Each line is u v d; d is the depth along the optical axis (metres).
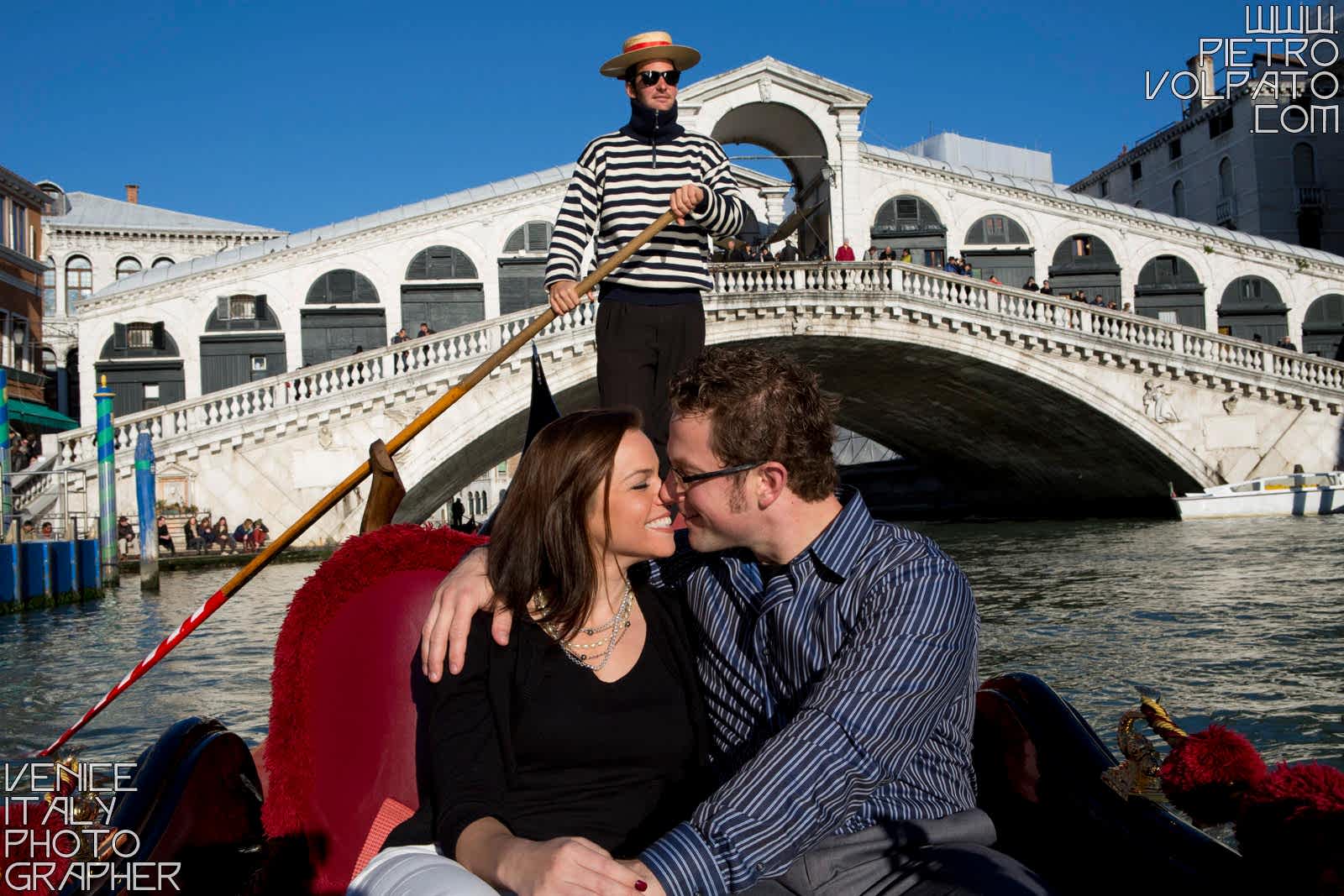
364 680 1.92
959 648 1.68
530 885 1.46
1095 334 24.48
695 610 1.90
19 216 28.55
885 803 1.67
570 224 3.31
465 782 1.68
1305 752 4.13
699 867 1.50
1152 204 39.75
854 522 1.76
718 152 3.38
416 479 20.72
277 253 25.28
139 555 19.00
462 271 25.88
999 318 24.05
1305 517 21.98
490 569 1.77
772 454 1.70
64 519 15.97
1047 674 5.76
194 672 7.10
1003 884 1.51
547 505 1.73
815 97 26.69
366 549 2.02
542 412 2.92
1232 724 4.48
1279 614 7.84
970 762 1.86
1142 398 24.97
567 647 1.78
